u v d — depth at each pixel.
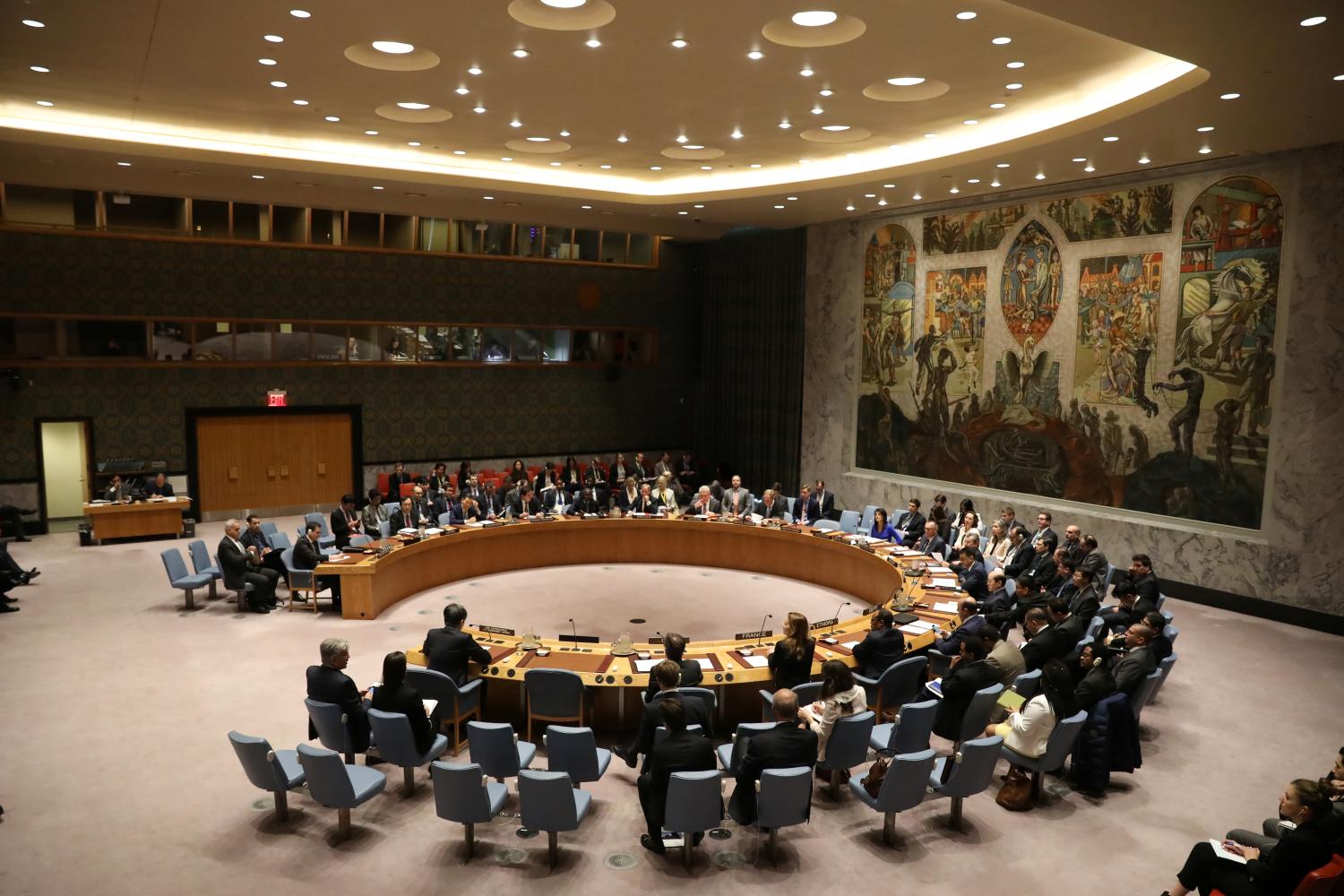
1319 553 12.98
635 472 20.91
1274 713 9.99
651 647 9.46
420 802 7.73
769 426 22.67
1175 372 14.50
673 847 7.05
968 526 14.69
